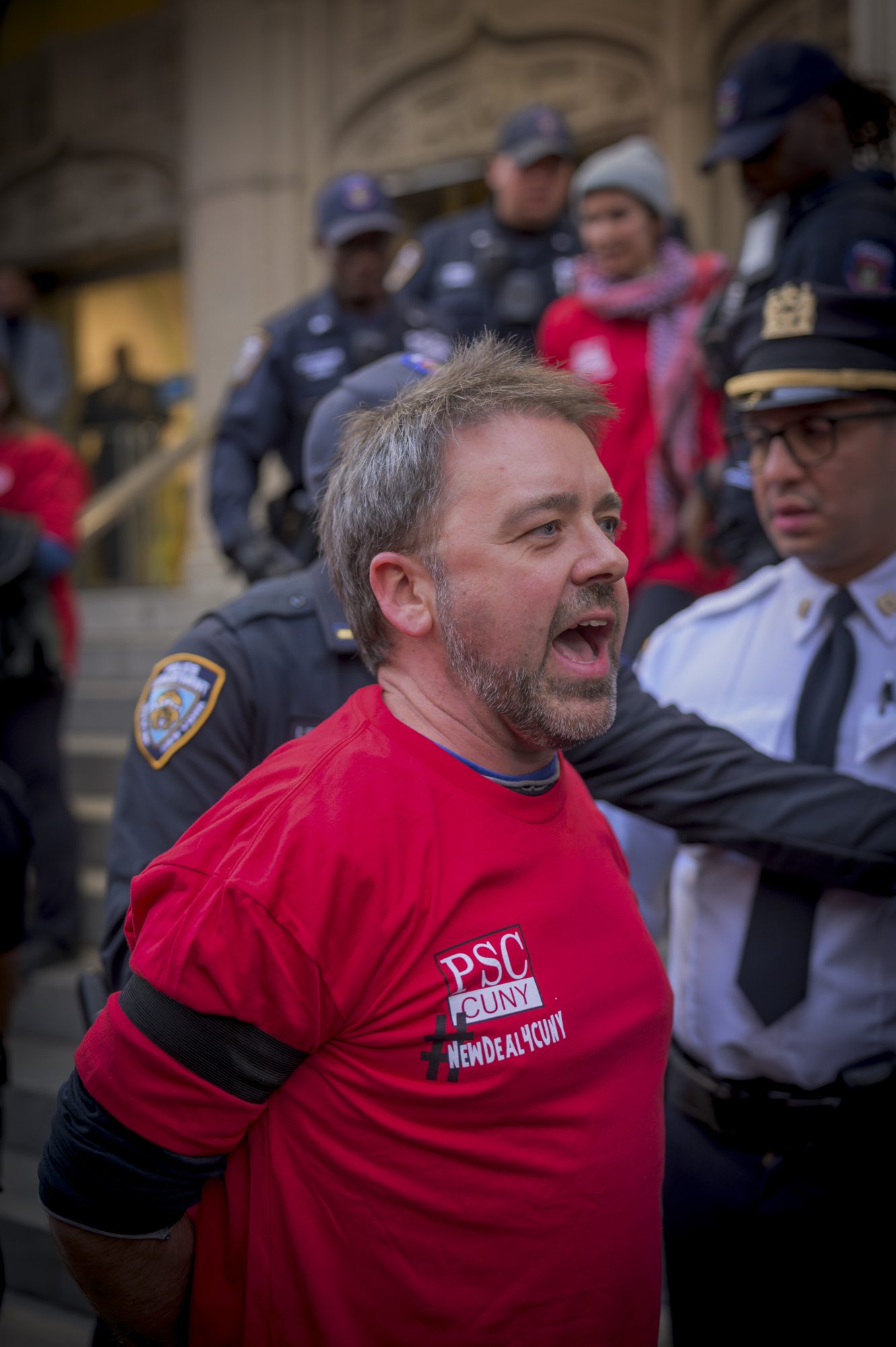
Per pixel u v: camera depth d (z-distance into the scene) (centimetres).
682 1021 167
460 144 677
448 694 110
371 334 329
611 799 155
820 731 159
